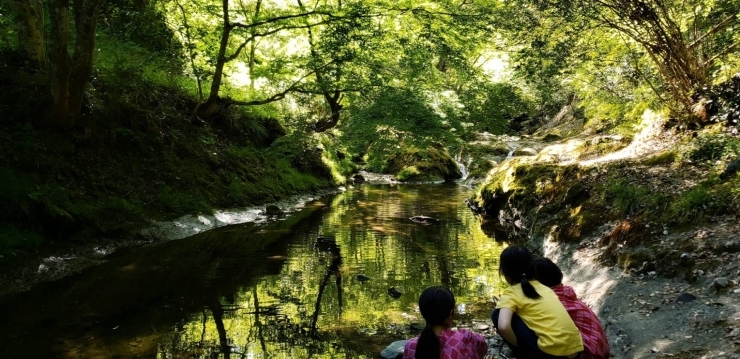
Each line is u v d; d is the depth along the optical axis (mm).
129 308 5266
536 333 2756
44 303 5297
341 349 4387
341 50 10938
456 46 11664
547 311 2785
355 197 14984
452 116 12461
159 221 8648
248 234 9148
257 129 14258
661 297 4453
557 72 10203
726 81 8133
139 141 9688
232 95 13922
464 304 5625
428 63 12234
